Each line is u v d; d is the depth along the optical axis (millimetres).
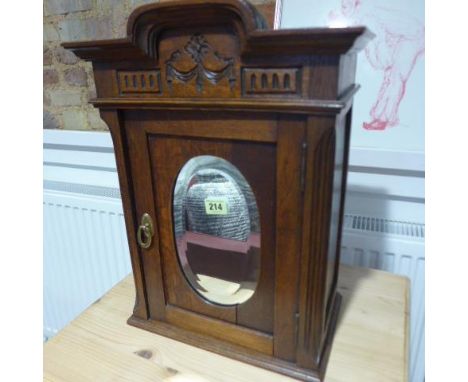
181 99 452
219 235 532
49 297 1263
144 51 448
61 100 1035
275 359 535
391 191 811
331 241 511
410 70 719
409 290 698
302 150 421
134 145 533
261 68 404
